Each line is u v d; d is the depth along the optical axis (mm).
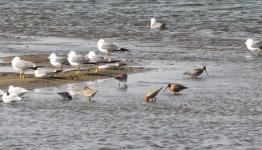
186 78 32500
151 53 40844
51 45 44062
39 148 21016
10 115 24844
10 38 47344
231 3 71750
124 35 49938
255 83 31406
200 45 44844
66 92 27375
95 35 49875
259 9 66312
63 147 21125
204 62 37562
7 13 62750
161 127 23500
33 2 72500
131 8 67500
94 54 34125
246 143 21750
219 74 33750
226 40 47469
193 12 64188
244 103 27203
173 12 64312
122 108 26125
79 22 56906
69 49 42156
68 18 59406
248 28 53875
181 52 41469
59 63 32469
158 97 28156
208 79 32344
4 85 29594
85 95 27547
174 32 51531
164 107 26391
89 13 63094
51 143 21531
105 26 54719
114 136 22359
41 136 22281
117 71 33812
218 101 27531
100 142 21688
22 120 24188
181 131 23031
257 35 50375
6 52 40125
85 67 34719
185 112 25656
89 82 30969
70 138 22094
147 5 70000
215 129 23312
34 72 32312
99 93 28641
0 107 26016
